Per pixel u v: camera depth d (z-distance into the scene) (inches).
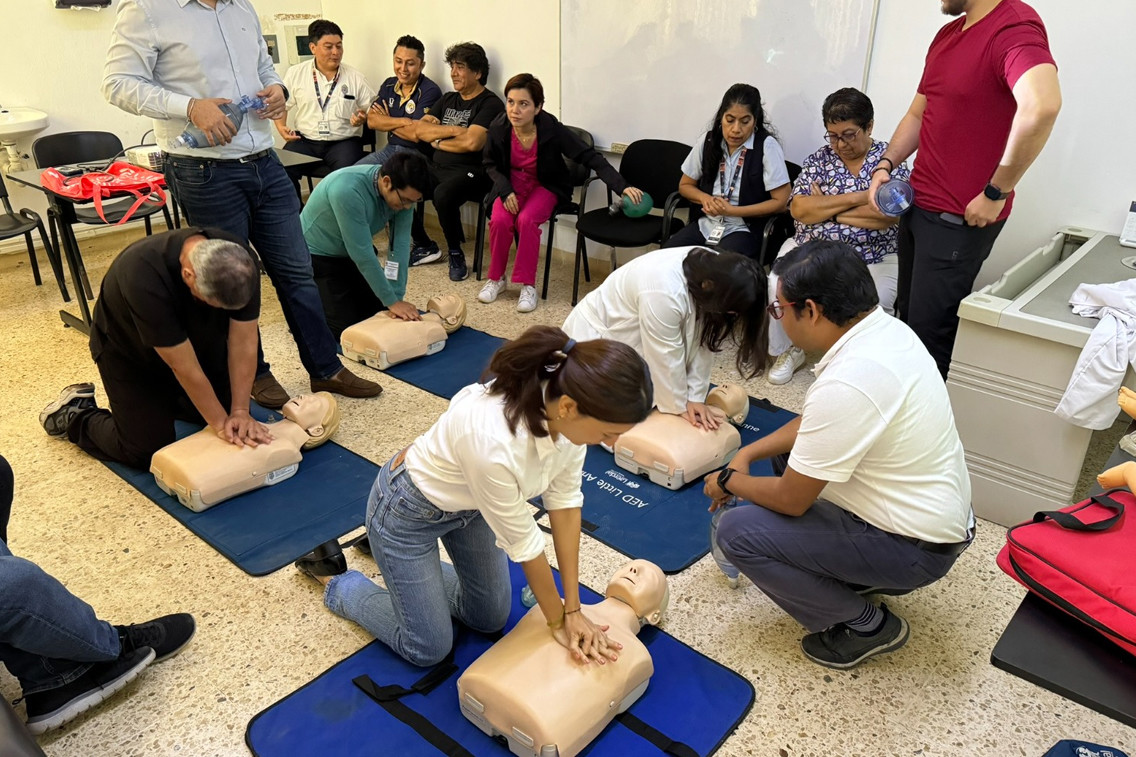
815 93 132.6
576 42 159.5
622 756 62.9
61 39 171.3
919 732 65.9
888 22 121.6
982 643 75.4
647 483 99.3
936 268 96.7
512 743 62.0
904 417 60.1
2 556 58.3
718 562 78.9
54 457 105.0
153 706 68.5
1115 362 76.9
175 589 81.8
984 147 89.4
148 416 96.9
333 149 186.5
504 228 152.3
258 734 65.2
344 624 77.5
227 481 93.3
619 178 149.6
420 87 179.9
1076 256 102.1
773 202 133.0
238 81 104.7
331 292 136.8
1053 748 56.6
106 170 138.9
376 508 63.6
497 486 53.2
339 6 202.8
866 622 70.3
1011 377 85.8
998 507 92.0
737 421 109.6
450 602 75.0
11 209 160.1
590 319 101.4
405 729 65.5
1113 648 43.8
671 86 149.1
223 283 79.3
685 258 85.6
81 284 139.0
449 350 137.3
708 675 70.9
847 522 66.6
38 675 63.6
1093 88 107.1
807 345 64.5
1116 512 48.0
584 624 63.4
